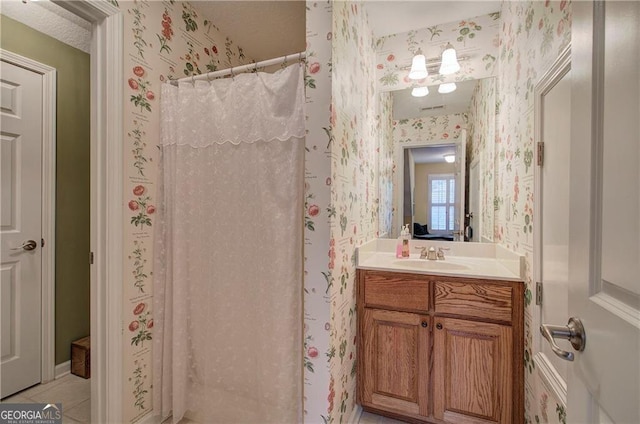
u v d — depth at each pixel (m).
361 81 1.66
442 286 1.42
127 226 1.32
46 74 1.83
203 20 1.81
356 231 1.58
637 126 0.41
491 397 1.33
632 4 0.42
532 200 1.19
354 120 1.51
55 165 1.88
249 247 1.36
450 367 1.40
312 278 1.20
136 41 1.36
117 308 1.27
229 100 1.39
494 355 1.33
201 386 1.45
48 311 1.83
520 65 1.35
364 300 1.54
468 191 1.88
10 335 1.69
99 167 1.25
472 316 1.37
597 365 0.49
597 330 0.50
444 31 1.91
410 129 1.99
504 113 1.63
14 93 1.70
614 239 0.46
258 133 1.32
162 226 1.48
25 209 1.74
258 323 1.34
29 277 1.76
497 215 1.76
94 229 1.27
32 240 1.77
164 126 1.47
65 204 1.94
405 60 1.99
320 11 1.19
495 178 1.77
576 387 0.57
